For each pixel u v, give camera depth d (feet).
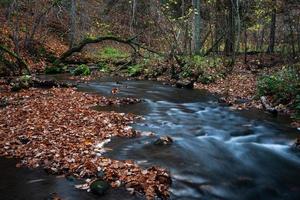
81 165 26.50
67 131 34.40
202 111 44.98
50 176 25.40
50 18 114.32
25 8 105.40
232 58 81.97
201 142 33.09
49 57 88.53
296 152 31.17
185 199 22.82
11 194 23.15
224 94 56.24
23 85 55.26
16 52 78.43
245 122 40.04
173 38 90.22
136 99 50.16
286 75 51.29
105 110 43.75
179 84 62.13
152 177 24.80
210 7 95.86
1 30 86.84
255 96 51.78
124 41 83.66
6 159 28.09
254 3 90.53
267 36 125.08
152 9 97.96
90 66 85.66
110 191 23.31
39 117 38.55
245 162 28.91
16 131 33.73
